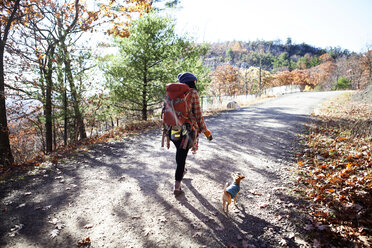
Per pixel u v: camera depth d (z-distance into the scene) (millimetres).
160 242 2217
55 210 2787
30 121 8516
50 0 7621
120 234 2332
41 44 7645
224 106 15359
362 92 15344
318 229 2359
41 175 3943
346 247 2098
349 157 4199
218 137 6477
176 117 2725
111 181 3625
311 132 6641
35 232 2365
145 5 8844
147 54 9133
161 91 9375
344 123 7461
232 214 2684
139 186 3416
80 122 8125
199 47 10875
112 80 8883
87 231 2383
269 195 3115
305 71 77938
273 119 9289
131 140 6484
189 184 3455
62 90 7340
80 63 7387
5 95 6414
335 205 2762
